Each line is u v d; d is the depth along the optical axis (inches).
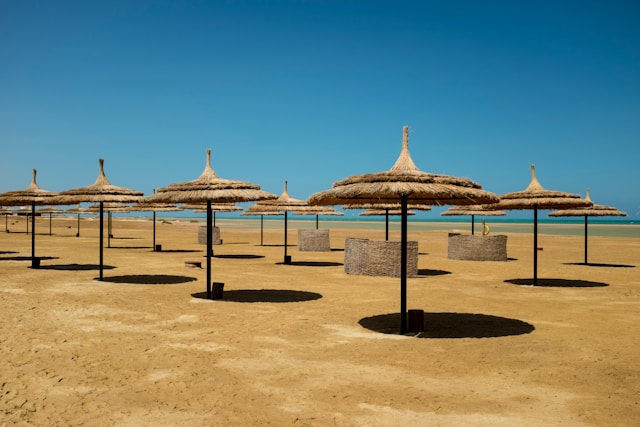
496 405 190.5
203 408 187.0
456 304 406.6
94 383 213.5
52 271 591.2
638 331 313.1
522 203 498.0
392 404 191.2
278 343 279.9
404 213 309.4
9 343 275.4
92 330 306.8
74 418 177.8
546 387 210.5
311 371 230.7
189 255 838.5
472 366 239.5
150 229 1952.5
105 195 509.0
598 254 927.7
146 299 413.7
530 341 287.0
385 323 332.8
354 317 351.6
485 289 486.6
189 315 352.8
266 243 1187.9
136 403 191.8
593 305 404.8
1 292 439.8
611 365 241.8
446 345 277.7
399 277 567.8
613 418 178.9
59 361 243.4
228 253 890.1
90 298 415.2
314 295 443.5
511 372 230.4
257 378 220.7
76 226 2156.7
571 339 291.9
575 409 187.0
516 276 587.8
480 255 772.0
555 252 975.6
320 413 182.4
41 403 191.5
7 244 1031.6
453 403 192.4
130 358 249.1
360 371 231.1
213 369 232.7
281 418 177.9
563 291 477.1
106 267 639.1
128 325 320.8
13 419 176.6
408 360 248.8
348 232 1907.0
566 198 487.8
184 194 417.4
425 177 303.6
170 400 194.9
